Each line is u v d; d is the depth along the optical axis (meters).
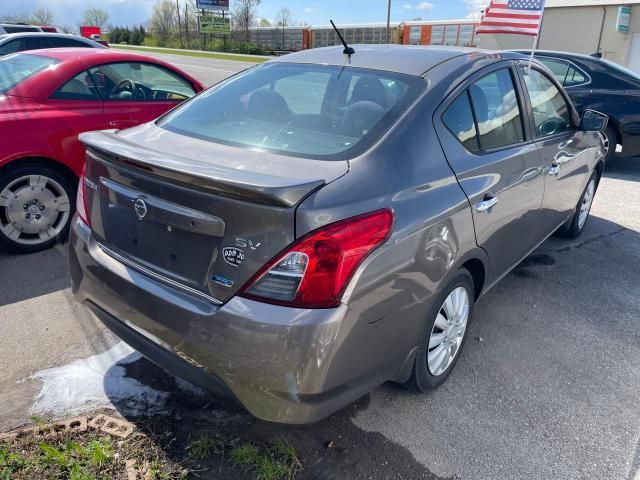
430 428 2.56
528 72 3.56
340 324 1.92
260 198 1.85
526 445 2.49
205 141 2.49
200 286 2.06
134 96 4.95
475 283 3.05
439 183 2.43
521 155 3.21
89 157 2.52
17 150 4.02
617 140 7.88
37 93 4.33
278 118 2.61
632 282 4.27
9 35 9.05
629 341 3.41
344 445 2.42
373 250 2.02
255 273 1.91
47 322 3.27
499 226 2.99
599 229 5.48
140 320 2.22
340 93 2.70
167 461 2.25
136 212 2.22
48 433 2.36
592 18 22.53
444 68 2.82
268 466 2.25
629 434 2.59
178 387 2.72
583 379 3.00
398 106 2.51
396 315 2.20
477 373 3.01
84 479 2.08
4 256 4.19
